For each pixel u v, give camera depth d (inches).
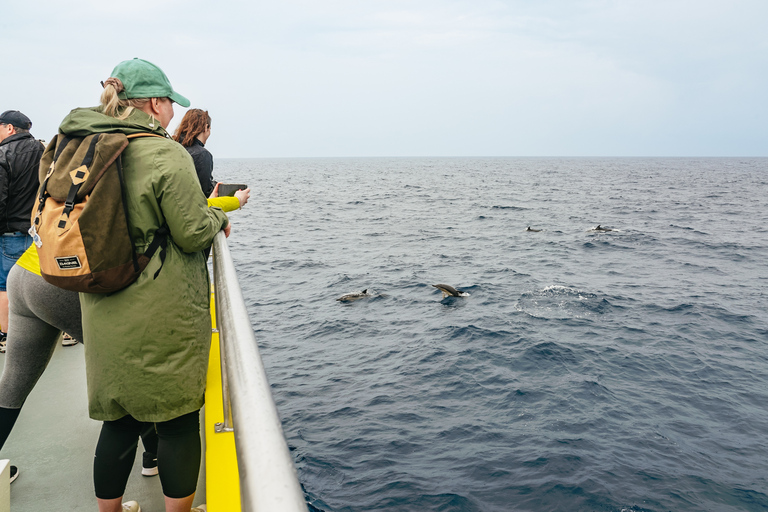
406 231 1322.6
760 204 1999.3
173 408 67.9
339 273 832.9
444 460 299.9
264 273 842.2
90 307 65.8
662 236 1187.3
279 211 1819.6
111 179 60.4
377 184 3467.0
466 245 1095.6
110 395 66.6
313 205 2034.9
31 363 84.4
